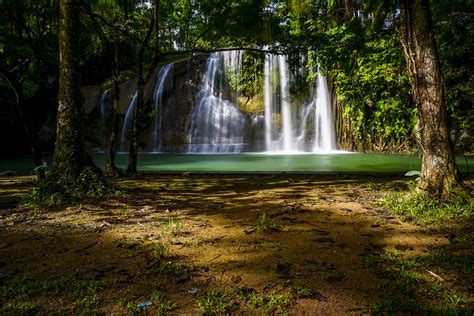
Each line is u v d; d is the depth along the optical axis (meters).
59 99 5.66
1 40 7.17
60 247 3.33
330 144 17.80
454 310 2.08
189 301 2.32
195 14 9.60
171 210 4.79
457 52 9.40
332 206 4.89
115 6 9.39
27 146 22.34
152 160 14.69
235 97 20.02
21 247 3.34
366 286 2.48
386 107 10.88
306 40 8.89
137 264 2.91
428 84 4.70
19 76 8.65
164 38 11.52
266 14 8.94
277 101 18.86
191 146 19.09
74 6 5.61
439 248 3.16
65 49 5.58
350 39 8.80
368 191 6.00
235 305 2.27
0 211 4.78
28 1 7.69
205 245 3.35
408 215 4.25
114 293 2.43
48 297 2.38
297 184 7.12
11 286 2.52
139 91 8.83
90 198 5.44
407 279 2.53
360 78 11.26
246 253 3.12
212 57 20.55
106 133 20.39
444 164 4.62
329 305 2.25
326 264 2.83
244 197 5.73
